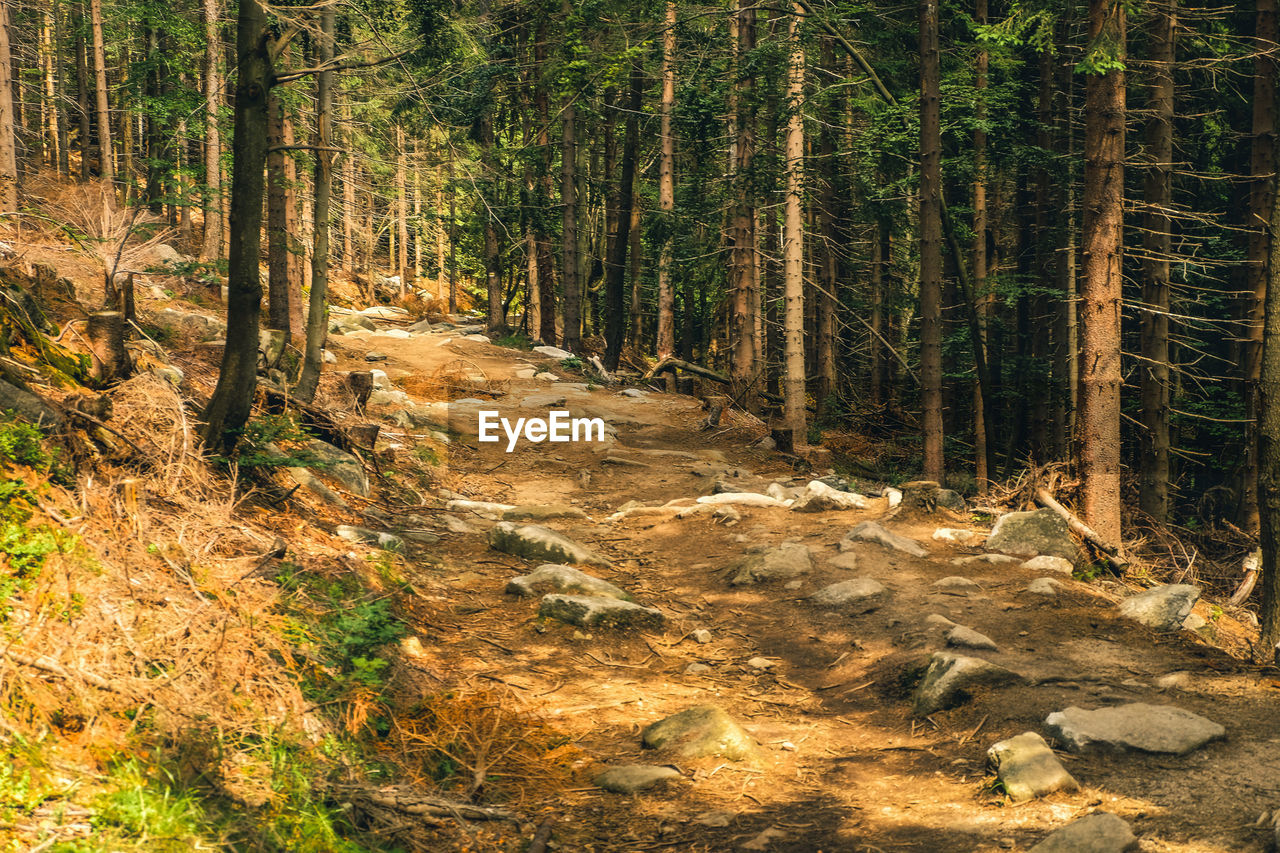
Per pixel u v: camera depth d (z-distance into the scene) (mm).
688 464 14047
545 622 7023
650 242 24312
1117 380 9992
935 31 12938
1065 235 19844
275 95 13578
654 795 4648
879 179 20141
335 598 6027
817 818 4418
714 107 16938
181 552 5254
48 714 3650
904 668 6270
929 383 13227
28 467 4957
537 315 33125
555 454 14320
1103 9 9859
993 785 4559
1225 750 4668
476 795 4531
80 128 35500
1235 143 20125
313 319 10172
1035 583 7750
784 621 7465
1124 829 3850
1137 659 6238
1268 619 8758
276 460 7168
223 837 3408
